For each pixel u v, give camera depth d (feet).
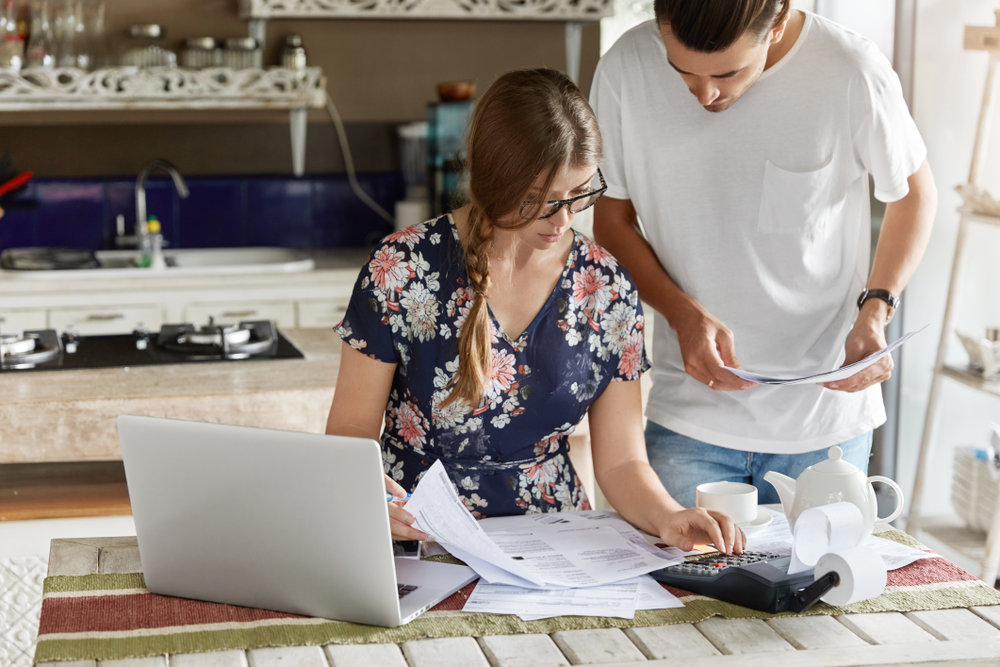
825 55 6.13
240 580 4.63
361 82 15.81
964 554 9.93
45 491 8.54
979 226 10.60
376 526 4.30
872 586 4.63
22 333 10.11
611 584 4.84
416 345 5.69
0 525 7.98
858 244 6.53
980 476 10.27
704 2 5.30
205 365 9.46
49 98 13.89
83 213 15.29
